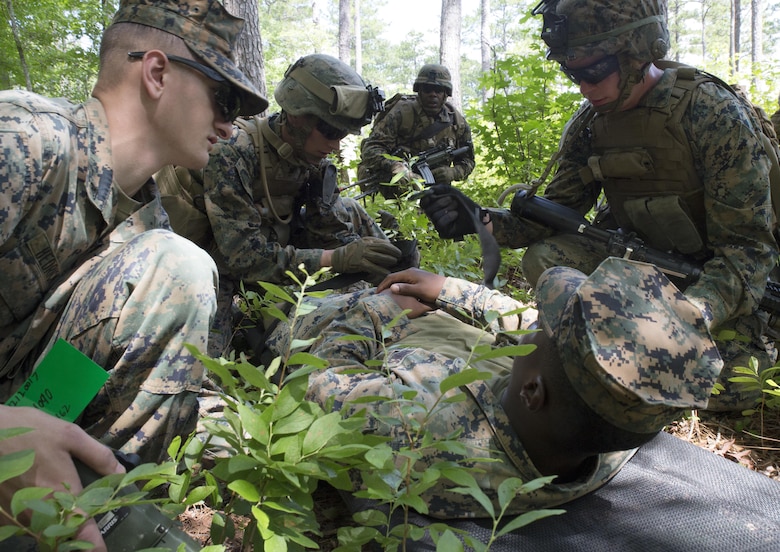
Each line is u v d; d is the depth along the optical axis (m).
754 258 2.72
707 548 1.72
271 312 1.36
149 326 1.71
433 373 1.92
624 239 3.02
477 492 1.19
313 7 31.16
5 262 1.65
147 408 1.74
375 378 1.94
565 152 3.38
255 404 1.42
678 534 1.77
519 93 5.50
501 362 2.16
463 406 1.78
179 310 1.74
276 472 1.24
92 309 1.70
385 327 1.67
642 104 2.85
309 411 1.29
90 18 10.19
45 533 0.91
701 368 1.45
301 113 3.06
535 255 3.31
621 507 1.88
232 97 1.97
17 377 1.82
